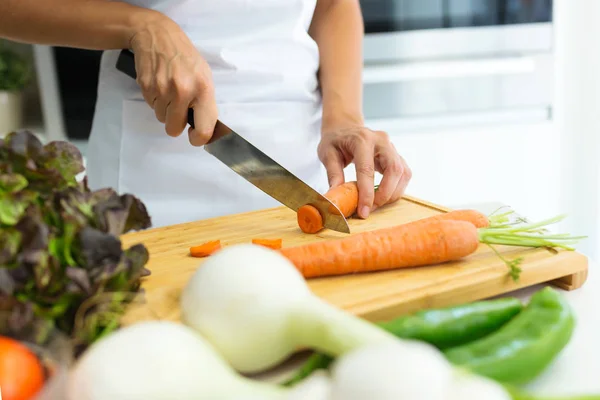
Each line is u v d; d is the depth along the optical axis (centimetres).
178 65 107
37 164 76
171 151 130
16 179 70
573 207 235
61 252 68
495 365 61
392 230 91
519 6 208
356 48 142
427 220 96
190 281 69
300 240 105
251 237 108
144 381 52
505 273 87
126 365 53
